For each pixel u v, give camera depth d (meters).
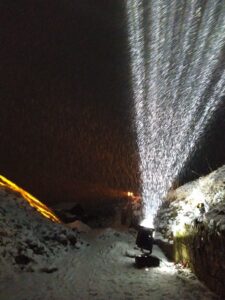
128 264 8.82
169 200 13.43
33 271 8.17
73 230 12.95
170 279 7.56
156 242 10.58
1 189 12.47
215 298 6.21
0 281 7.43
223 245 5.95
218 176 10.80
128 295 6.75
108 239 11.81
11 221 10.10
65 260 9.29
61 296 6.74
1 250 8.36
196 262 7.45
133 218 15.28
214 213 7.01
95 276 7.93
